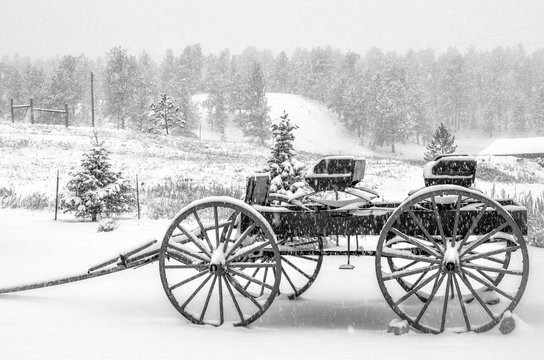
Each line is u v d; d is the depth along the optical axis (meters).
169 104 72.31
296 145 124.00
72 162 34.25
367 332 5.16
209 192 23.11
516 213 5.40
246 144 61.09
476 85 191.50
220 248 5.56
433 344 4.62
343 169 5.66
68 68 108.62
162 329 5.27
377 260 5.26
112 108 94.94
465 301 6.25
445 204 5.54
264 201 6.34
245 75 141.38
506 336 4.84
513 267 8.55
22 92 122.94
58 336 4.97
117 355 4.36
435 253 5.18
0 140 38.91
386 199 24.64
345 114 139.38
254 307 6.31
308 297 6.87
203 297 6.92
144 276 8.49
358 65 195.38
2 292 6.79
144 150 42.41
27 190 25.84
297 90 181.50
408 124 133.88
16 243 12.20
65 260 9.88
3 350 4.51
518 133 159.88
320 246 6.40
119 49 95.31
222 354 4.39
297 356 4.32
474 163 5.45
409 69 188.12
